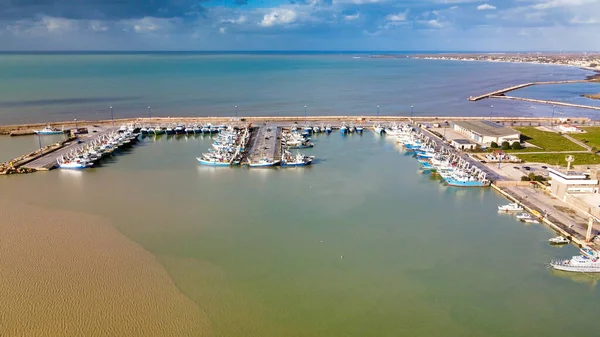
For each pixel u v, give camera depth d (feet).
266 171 409.69
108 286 216.33
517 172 396.78
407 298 214.07
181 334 185.98
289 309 203.62
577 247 264.31
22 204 315.17
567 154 454.40
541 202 327.06
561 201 328.70
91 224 283.59
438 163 415.03
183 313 198.59
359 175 398.62
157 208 313.32
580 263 235.61
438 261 247.70
